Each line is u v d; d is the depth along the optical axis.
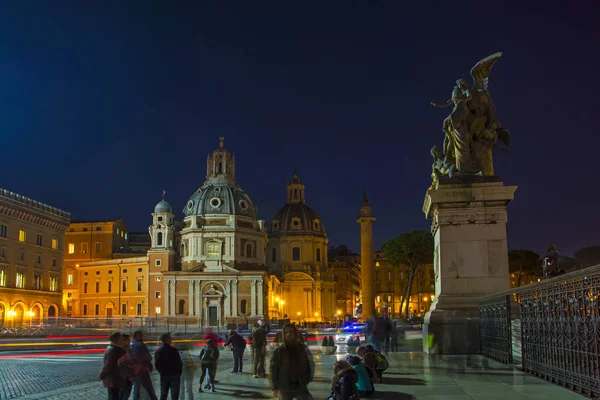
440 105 19.19
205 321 114.69
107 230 132.25
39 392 18.72
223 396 15.46
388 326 23.53
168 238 121.75
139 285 121.25
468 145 18.44
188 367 13.14
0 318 84.75
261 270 124.69
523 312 14.98
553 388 12.40
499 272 17.67
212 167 134.62
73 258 131.62
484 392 12.20
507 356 15.66
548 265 23.02
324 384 16.27
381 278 151.38
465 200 17.75
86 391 18.17
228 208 125.69
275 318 129.62
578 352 11.80
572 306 12.09
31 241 94.69
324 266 152.50
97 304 124.50
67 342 54.44
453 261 17.81
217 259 120.81
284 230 150.25
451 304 17.75
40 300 95.31
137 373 11.82
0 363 30.98
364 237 51.31
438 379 14.41
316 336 58.12
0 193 86.56
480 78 19.08
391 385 14.04
